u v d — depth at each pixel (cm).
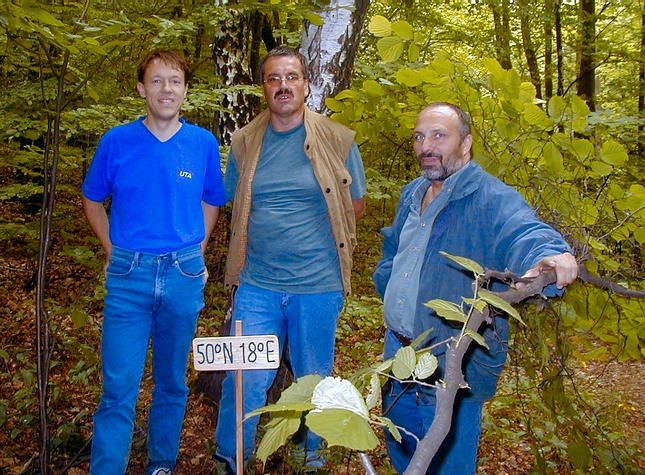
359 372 105
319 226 274
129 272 254
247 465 279
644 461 320
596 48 955
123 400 251
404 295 231
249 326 271
